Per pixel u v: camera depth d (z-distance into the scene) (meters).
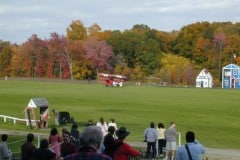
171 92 138.25
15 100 101.00
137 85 185.62
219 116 80.25
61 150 14.26
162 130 38.75
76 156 9.77
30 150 18.75
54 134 24.31
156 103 101.06
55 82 187.50
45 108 63.34
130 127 64.56
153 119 74.12
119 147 15.95
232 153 42.06
